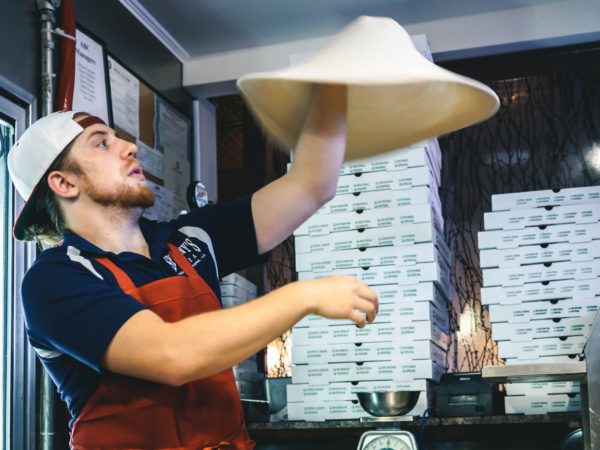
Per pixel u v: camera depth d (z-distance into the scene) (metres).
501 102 4.27
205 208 1.93
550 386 3.31
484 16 4.07
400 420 3.25
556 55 4.17
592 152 4.10
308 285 1.36
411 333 3.37
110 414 1.58
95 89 3.38
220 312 1.38
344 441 3.88
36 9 3.07
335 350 3.45
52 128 1.83
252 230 1.83
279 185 1.80
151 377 1.40
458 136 4.30
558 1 3.98
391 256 3.45
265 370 4.33
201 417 1.61
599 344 2.51
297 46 4.29
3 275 2.76
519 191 4.16
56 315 1.50
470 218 4.19
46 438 2.82
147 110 3.93
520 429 3.69
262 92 1.32
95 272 1.61
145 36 3.99
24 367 2.77
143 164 3.83
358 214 3.52
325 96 1.44
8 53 2.88
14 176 1.90
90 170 1.78
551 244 3.46
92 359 1.44
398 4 3.95
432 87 1.28
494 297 3.47
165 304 1.64
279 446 3.94
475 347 4.05
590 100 4.15
